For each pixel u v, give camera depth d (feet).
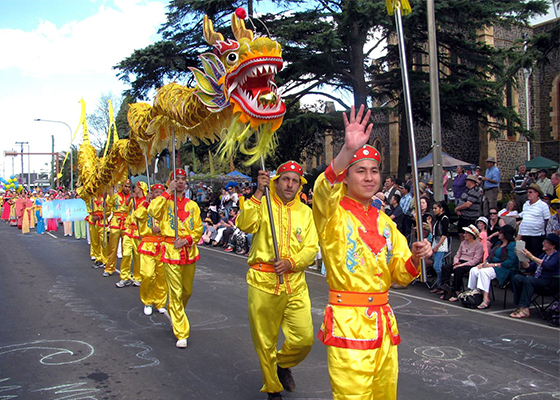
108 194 34.53
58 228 77.87
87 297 26.45
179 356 16.93
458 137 83.71
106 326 20.75
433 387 14.26
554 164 61.98
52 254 44.73
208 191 67.56
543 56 41.11
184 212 18.38
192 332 19.84
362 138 8.46
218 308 23.97
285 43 50.88
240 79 11.54
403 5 9.54
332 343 8.93
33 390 14.01
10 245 52.24
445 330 20.24
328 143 105.91
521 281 22.75
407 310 23.88
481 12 48.62
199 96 12.76
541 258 22.91
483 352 17.39
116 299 25.98
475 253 25.85
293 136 59.77
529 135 55.06
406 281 9.42
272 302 12.63
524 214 28.68
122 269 29.27
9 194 103.86
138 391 13.94
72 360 16.53
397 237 9.86
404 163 60.90
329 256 9.36
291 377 13.76
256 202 12.89
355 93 56.65
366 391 8.57
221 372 15.43
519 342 18.57
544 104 86.28
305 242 12.99
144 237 22.75
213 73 12.50
